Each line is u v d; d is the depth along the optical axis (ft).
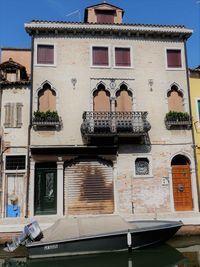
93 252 35.17
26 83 51.88
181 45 56.54
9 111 51.16
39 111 50.93
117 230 36.27
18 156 50.26
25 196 49.03
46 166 50.47
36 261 34.01
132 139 52.39
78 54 53.83
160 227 37.50
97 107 53.26
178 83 55.11
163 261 33.88
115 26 54.24
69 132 51.31
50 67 52.75
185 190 52.49
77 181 50.57
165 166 52.34
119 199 50.60
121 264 33.53
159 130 53.26
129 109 53.78
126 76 54.19
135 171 51.80
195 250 37.24
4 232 40.57
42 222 44.37
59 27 52.90
